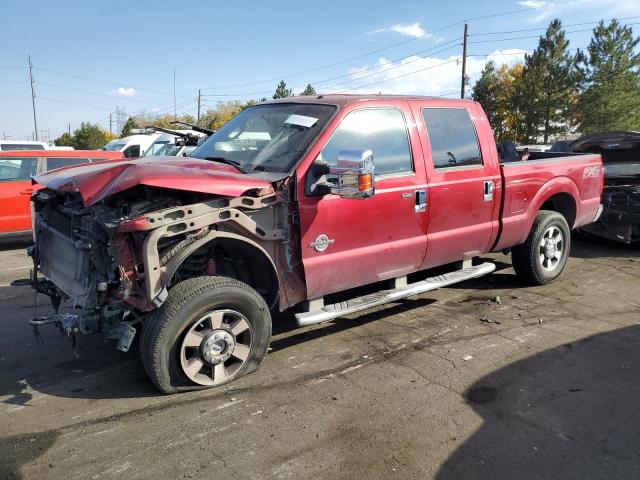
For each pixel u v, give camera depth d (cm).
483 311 527
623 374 388
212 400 354
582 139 863
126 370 404
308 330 480
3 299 598
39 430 321
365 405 346
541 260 596
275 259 386
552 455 293
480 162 511
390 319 507
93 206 356
